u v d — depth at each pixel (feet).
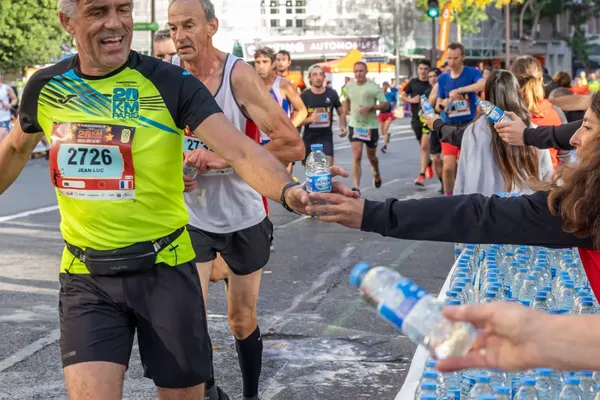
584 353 5.74
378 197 48.96
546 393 10.28
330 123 46.50
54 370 19.22
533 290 13.75
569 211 7.97
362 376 18.74
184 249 11.57
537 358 5.81
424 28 260.21
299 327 22.29
